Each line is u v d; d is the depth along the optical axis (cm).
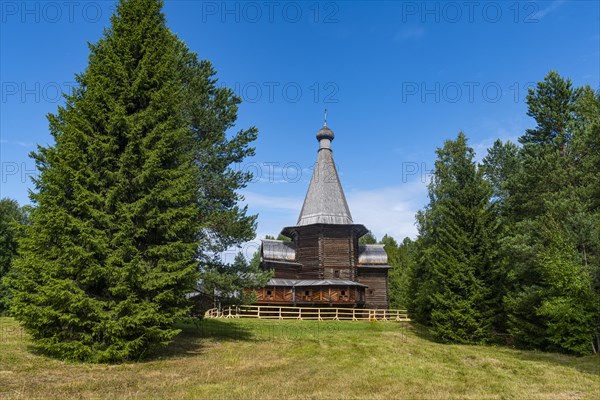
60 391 1048
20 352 1456
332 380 1285
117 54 1662
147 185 1513
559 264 1938
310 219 4684
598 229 1975
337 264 4512
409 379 1342
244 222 2230
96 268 1338
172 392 1081
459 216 2634
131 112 1659
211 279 2044
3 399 956
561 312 1916
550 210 2173
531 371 1562
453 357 1889
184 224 1534
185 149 2092
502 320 2488
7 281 1400
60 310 1335
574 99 2644
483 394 1166
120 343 1379
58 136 1505
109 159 1481
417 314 3394
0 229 4431
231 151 2400
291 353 1816
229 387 1151
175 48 2277
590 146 2284
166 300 1484
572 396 1175
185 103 2138
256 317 3941
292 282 4394
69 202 1408
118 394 1045
